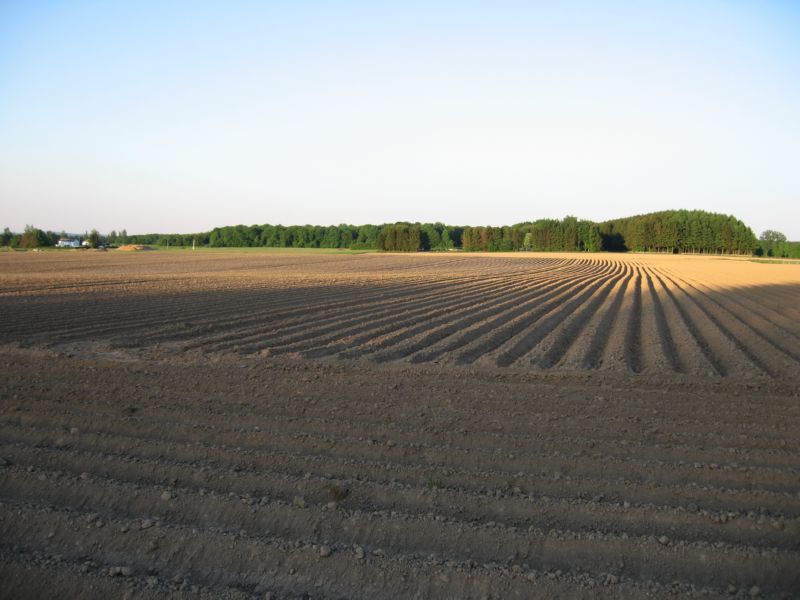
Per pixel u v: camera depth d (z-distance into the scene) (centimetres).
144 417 716
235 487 536
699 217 10812
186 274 3544
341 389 854
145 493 517
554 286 2833
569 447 634
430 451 617
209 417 719
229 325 1464
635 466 584
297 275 3544
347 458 600
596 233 10444
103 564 426
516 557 438
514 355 1135
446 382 903
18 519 477
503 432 679
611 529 471
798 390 873
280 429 683
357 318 1611
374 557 431
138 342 1213
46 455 596
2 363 995
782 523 476
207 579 414
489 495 521
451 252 10075
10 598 393
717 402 807
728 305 2072
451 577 411
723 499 520
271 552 437
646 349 1222
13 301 1908
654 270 4597
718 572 422
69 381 883
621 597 394
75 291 2295
